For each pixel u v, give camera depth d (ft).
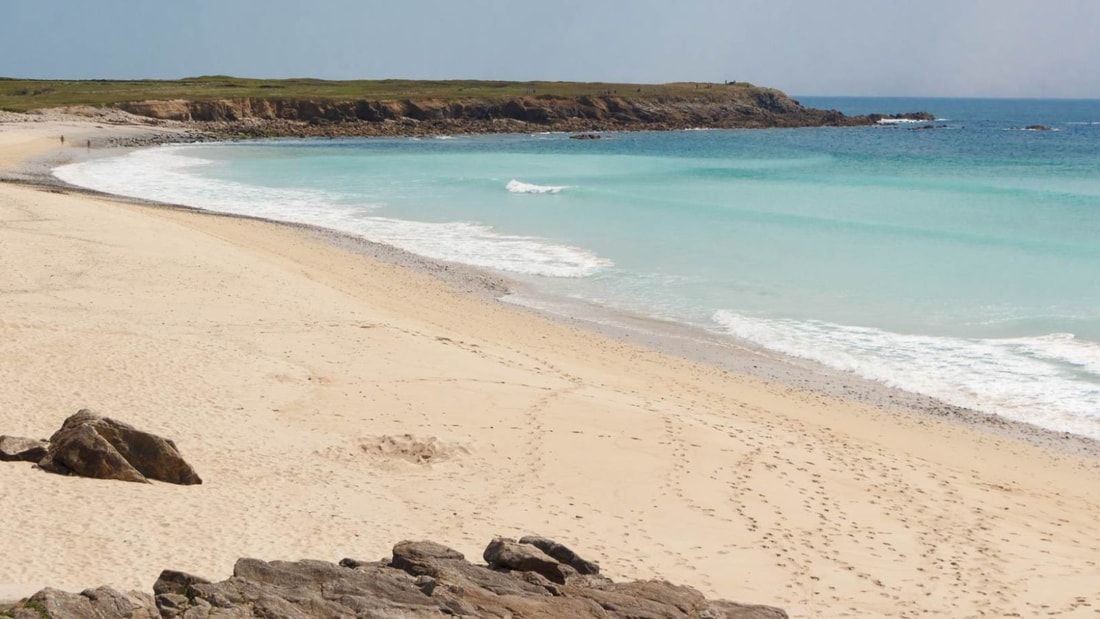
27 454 44.50
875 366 71.67
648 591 30.45
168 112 349.61
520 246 117.19
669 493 47.24
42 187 160.04
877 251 111.55
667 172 215.51
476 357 69.56
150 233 106.63
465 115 398.01
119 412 52.75
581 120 411.34
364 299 88.79
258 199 157.07
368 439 51.93
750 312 86.89
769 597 36.63
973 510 47.75
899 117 560.20
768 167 233.35
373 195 163.63
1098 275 96.22
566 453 51.85
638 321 84.74
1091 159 258.57
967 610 36.63
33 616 23.86
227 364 62.95
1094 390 65.31
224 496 42.96
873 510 46.78
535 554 31.04
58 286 80.38
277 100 372.99
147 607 25.40
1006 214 139.64
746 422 59.77
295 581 27.61
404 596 27.04
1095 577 40.45
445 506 44.21
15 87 444.14
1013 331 78.48
